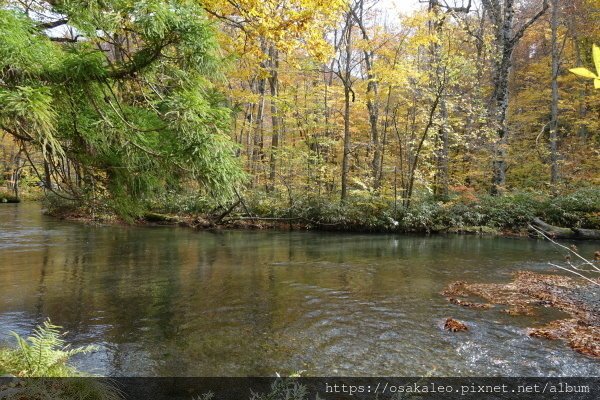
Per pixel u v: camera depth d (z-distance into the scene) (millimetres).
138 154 2918
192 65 2924
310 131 20703
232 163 2850
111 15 2494
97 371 4176
